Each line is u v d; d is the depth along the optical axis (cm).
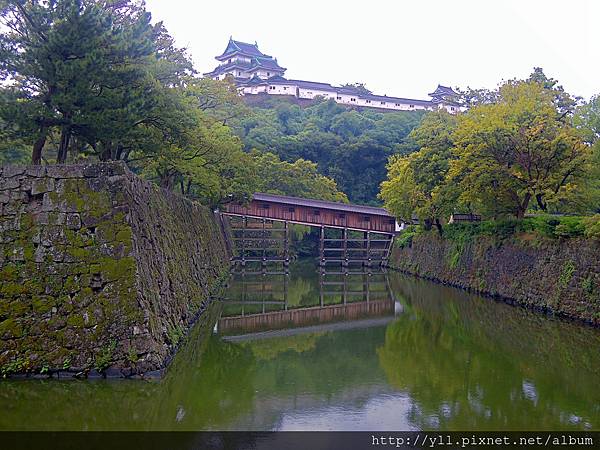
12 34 1334
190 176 2600
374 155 7288
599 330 1806
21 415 972
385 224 4959
